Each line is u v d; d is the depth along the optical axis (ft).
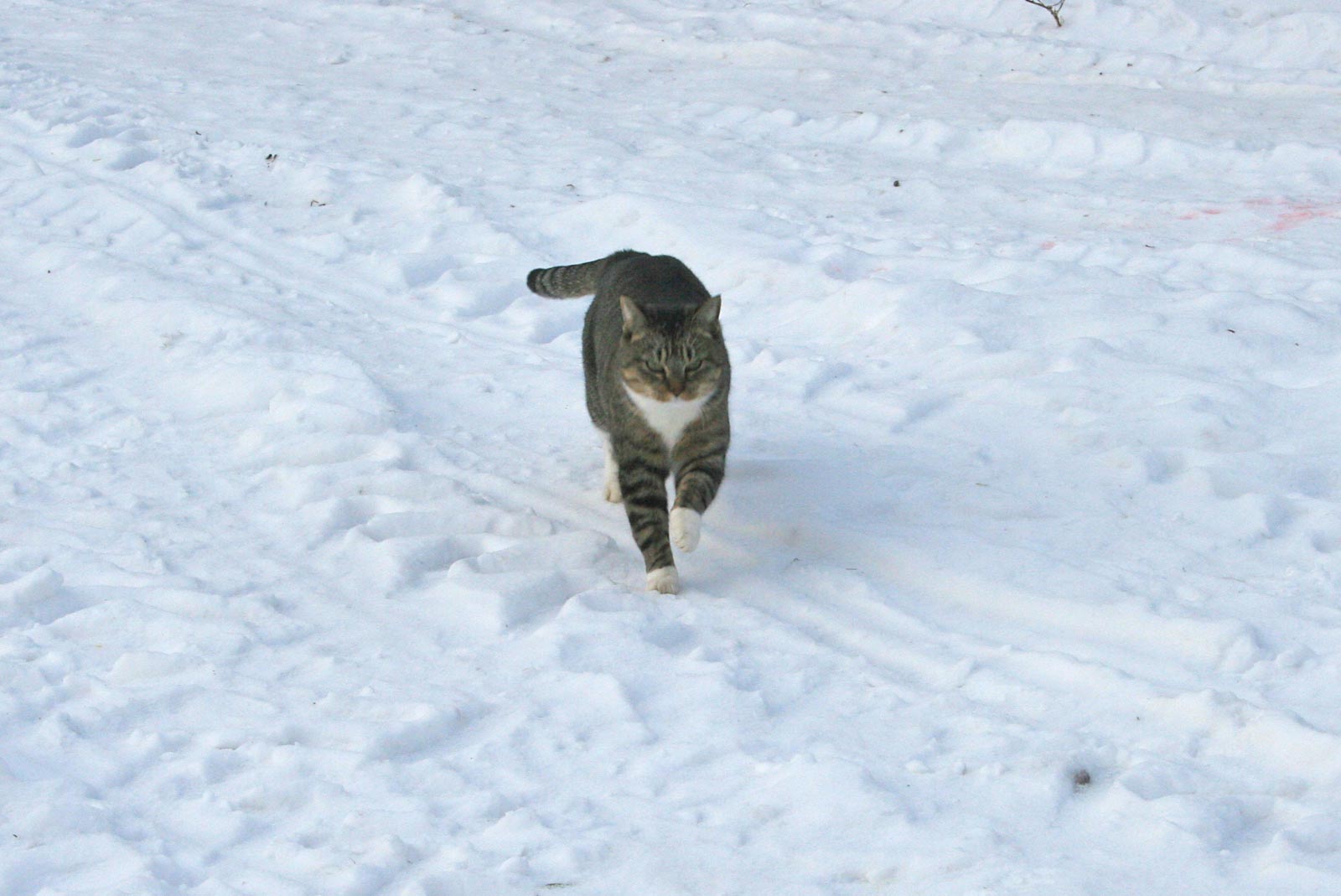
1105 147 16.72
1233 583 11.48
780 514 12.25
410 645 11.38
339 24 24.97
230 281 15.03
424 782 10.60
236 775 10.64
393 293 14.97
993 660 11.17
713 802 10.50
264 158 17.37
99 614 11.49
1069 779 10.52
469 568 11.85
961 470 12.50
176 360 13.91
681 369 11.76
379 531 12.17
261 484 12.62
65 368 13.82
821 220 15.64
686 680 11.09
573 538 12.13
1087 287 14.25
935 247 15.07
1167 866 10.14
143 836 10.39
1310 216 15.19
